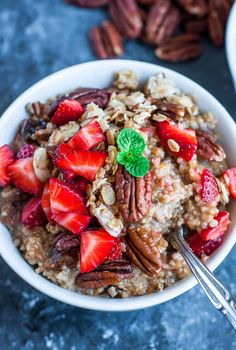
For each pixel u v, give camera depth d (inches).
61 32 24.2
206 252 18.0
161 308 20.6
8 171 18.8
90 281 17.4
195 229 17.9
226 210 18.6
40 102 19.6
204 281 17.1
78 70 19.6
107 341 20.3
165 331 20.4
